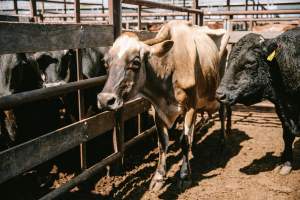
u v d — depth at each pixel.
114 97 3.12
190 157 5.06
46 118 5.19
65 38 3.17
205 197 3.84
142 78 3.47
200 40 4.67
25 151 2.76
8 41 2.56
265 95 4.18
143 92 3.69
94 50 5.30
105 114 3.90
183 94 3.94
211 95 4.81
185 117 4.11
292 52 3.96
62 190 3.21
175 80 3.85
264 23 13.30
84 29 3.44
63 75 5.19
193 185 4.14
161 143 4.05
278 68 4.04
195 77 4.12
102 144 5.59
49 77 5.16
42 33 2.88
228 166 4.73
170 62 3.74
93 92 5.34
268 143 5.69
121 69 3.20
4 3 12.70
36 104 4.97
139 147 5.50
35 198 3.85
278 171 4.50
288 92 4.08
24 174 4.49
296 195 3.87
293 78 3.98
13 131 4.61
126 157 5.06
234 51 4.05
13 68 4.38
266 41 3.93
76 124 3.39
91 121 3.65
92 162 4.93
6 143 4.73
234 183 4.19
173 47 3.79
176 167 4.67
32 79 4.81
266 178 4.32
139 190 4.01
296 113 4.19
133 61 3.27
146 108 5.00
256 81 4.02
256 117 7.33
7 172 2.60
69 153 5.20
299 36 4.00
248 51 3.95
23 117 4.86
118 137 4.21
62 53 5.09
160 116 3.91
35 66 4.80
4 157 2.56
